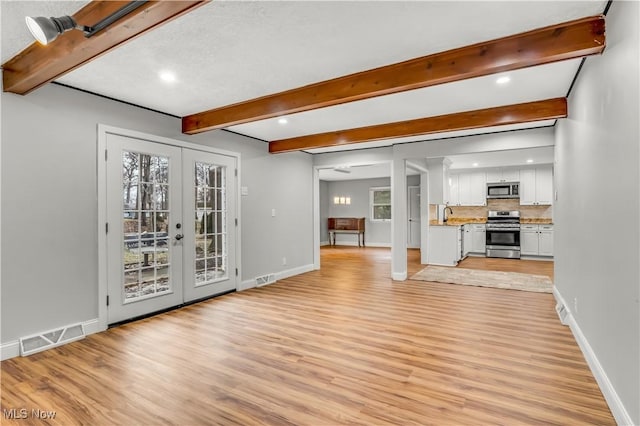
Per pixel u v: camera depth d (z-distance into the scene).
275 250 5.79
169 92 3.37
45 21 1.67
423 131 4.38
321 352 2.82
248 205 5.25
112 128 3.49
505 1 1.98
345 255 9.01
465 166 8.41
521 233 8.12
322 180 11.72
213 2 1.93
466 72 2.53
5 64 2.67
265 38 2.36
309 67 2.84
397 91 2.87
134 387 2.27
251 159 5.31
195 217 4.42
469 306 4.16
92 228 3.32
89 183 3.30
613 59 1.99
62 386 2.29
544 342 3.01
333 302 4.38
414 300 4.45
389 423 1.87
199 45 2.44
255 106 3.58
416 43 2.46
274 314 3.88
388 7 2.02
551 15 2.14
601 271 2.25
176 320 3.68
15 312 2.79
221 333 3.28
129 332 3.32
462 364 2.58
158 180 3.98
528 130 4.75
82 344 3.02
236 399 2.12
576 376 2.39
